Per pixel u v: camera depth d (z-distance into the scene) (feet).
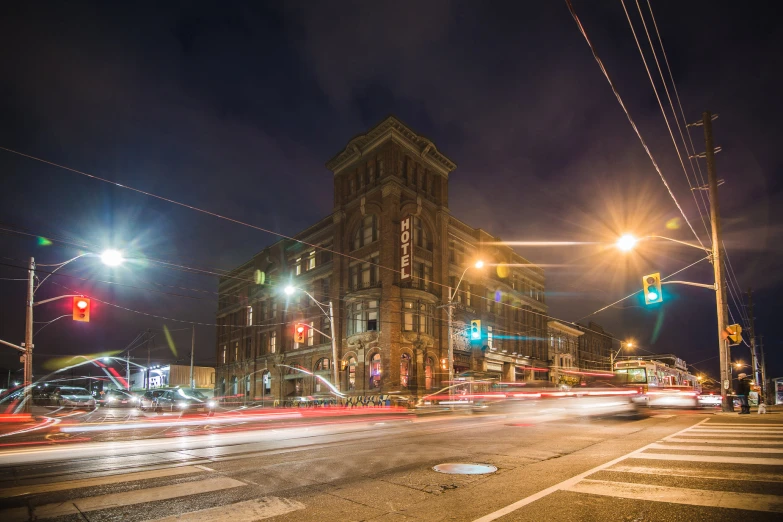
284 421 68.03
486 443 34.96
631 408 83.20
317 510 17.90
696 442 31.73
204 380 241.35
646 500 17.46
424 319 126.82
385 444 35.83
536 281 194.29
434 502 18.66
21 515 17.79
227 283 203.00
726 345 62.59
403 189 127.75
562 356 201.98
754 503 16.52
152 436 45.29
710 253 64.64
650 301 65.05
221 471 25.50
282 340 157.28
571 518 15.81
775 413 61.36
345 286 133.28
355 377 123.34
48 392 161.99
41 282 85.97
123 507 18.57
